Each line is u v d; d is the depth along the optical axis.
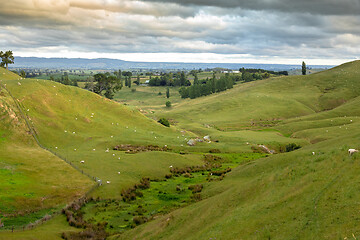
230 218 32.72
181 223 37.69
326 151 41.41
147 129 105.88
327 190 30.16
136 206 49.97
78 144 83.50
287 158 55.59
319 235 24.38
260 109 175.88
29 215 43.28
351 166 32.34
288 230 26.77
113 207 49.25
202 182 61.94
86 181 56.69
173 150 87.50
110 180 59.19
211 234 30.86
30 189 50.12
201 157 81.88
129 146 86.62
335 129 108.44
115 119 107.31
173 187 59.75
